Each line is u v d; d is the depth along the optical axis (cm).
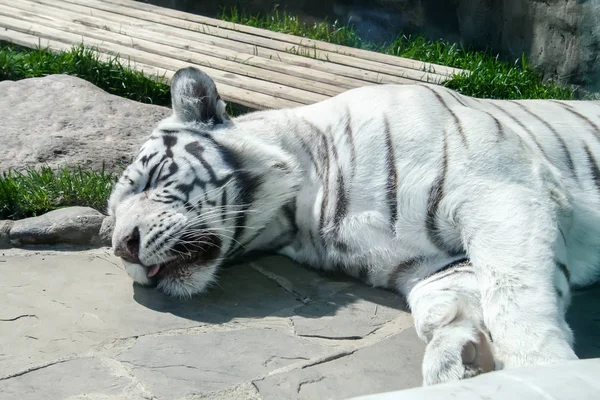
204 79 437
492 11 823
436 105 411
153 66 762
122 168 556
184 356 354
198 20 922
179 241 409
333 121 429
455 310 344
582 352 364
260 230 437
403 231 400
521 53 791
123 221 411
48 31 855
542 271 349
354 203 410
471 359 323
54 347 358
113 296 411
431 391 236
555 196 385
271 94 683
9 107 630
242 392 327
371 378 340
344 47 831
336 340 373
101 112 629
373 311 402
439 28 887
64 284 422
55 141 579
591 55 718
